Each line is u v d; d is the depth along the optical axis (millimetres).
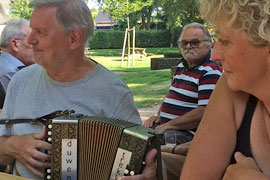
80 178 1702
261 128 1186
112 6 21266
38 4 1926
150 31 37844
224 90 1258
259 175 1088
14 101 2135
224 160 1218
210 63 3318
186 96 3422
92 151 1664
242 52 1058
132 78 13344
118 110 2059
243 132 1219
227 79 1169
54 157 1702
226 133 1218
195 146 1250
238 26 1029
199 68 3338
